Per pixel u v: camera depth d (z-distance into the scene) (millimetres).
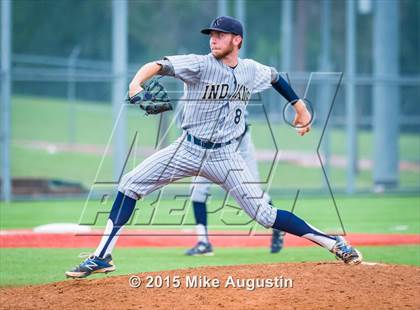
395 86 45406
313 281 14617
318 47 96000
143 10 86688
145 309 13203
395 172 45500
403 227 28953
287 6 60594
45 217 32031
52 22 87875
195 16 88188
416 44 96688
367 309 13055
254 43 92500
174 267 19953
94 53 88125
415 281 14812
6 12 37656
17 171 50531
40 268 19891
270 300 13461
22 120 75125
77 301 13812
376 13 47250
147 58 86562
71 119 59594
